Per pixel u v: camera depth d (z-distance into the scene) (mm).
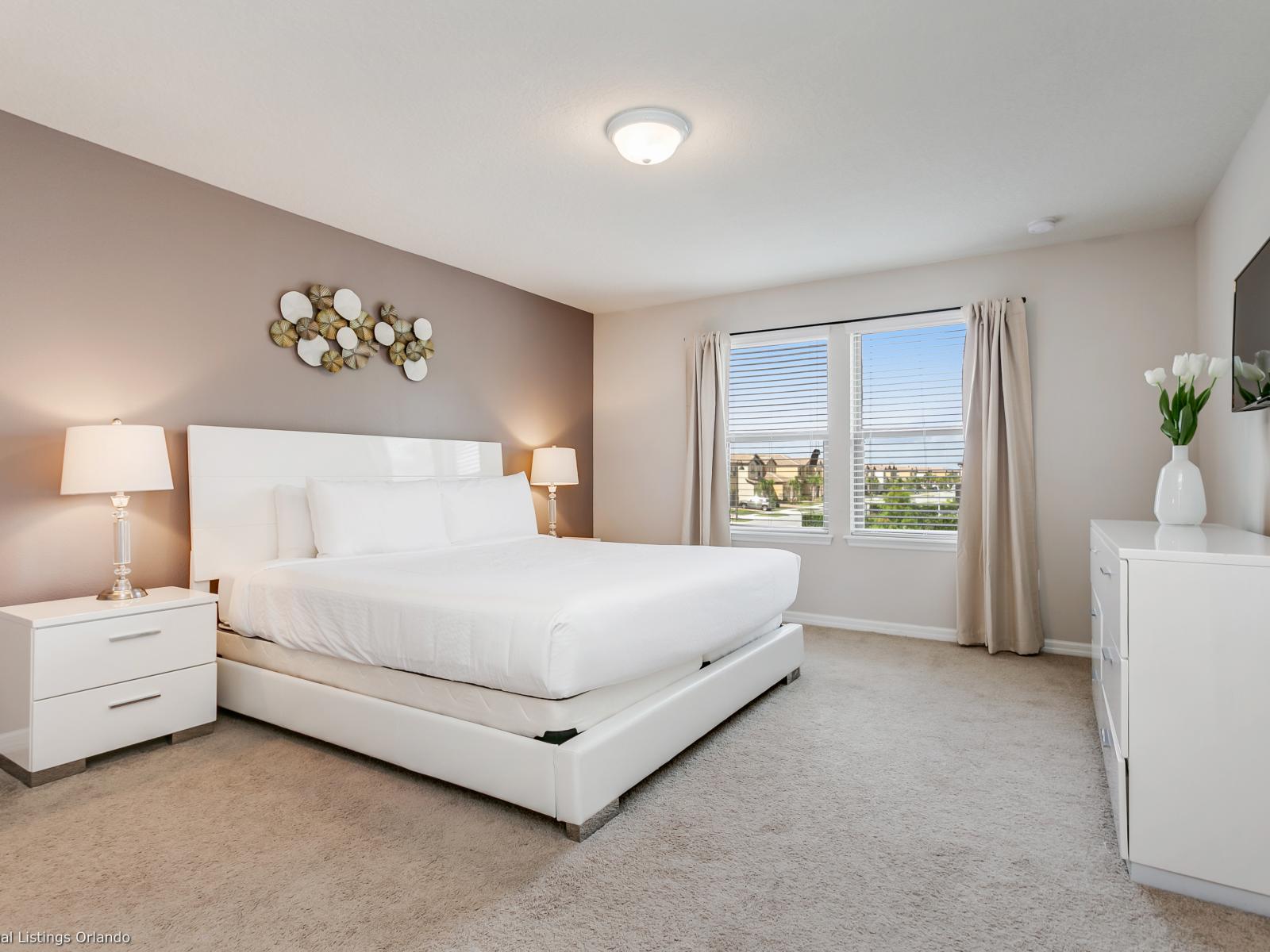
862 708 3129
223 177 3182
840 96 2469
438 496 3836
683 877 1803
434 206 3510
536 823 2090
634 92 2443
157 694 2639
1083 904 1697
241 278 3385
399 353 4133
